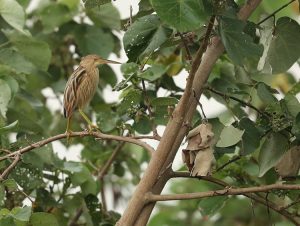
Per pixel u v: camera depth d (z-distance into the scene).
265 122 9.54
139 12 9.66
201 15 7.79
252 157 10.89
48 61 11.48
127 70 10.13
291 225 13.54
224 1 8.02
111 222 11.38
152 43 8.86
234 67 10.89
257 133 9.35
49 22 13.77
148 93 10.50
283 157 9.49
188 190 14.32
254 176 10.89
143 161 13.41
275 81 14.15
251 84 10.40
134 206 8.48
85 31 13.59
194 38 9.76
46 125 13.83
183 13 7.79
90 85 10.62
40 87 13.91
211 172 9.14
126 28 9.58
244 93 9.89
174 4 7.81
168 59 12.34
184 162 8.62
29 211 8.69
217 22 8.39
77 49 14.05
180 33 8.51
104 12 13.55
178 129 8.42
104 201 12.39
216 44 8.96
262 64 9.96
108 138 9.02
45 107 14.06
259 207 14.14
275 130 9.32
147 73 9.89
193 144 8.57
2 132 9.62
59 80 13.91
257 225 14.10
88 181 11.32
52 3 14.27
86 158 12.99
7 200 10.82
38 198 11.11
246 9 9.04
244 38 8.31
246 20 9.00
